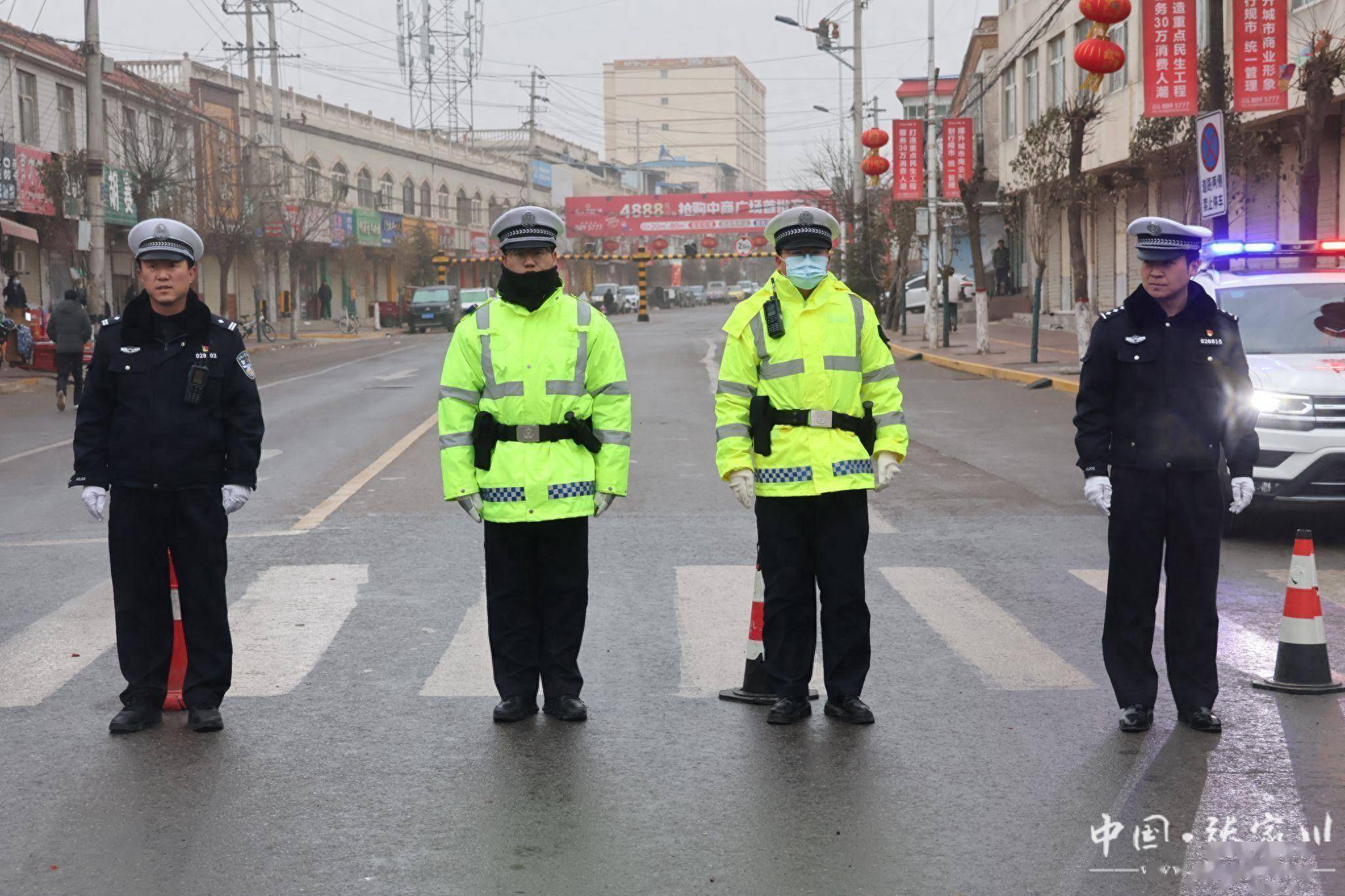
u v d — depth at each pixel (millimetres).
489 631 6113
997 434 17438
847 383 5926
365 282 67000
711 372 29016
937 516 11453
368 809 4961
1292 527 10883
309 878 4359
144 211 37875
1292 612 6457
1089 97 23891
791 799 5039
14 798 5094
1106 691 6410
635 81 175750
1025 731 5824
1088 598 8391
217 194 43969
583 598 6129
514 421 5914
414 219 69125
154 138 40250
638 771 5363
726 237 126688
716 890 4242
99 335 5938
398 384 27125
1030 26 38156
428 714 6145
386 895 4227
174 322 5922
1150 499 5805
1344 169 24156
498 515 5875
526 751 5617
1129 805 4949
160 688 6027
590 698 6375
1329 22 22031
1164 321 5809
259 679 6715
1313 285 11148
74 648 7336
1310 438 9719
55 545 10445
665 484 13250
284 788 5184
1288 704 6199
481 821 4844
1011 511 11711
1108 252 37875
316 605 8234
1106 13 21484
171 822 4840
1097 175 34438
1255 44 18250
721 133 174875
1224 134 15352
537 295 5949
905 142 37969
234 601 8344
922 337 38812
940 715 6062
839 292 6012
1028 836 4668
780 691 5996
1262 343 10758
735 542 10289
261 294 55812
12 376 27578
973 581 8898
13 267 36000
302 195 57594
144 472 5848
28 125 36688
